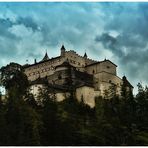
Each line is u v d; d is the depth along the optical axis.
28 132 173.62
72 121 195.00
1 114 182.00
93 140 182.12
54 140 176.75
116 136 192.50
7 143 161.25
